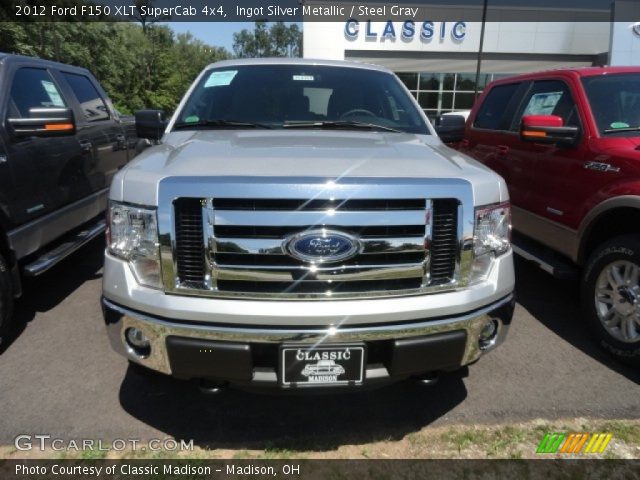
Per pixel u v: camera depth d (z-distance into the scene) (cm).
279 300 204
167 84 3238
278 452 242
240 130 316
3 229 329
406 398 287
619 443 250
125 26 3075
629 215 339
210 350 206
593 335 344
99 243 579
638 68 423
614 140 352
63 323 372
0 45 1786
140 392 288
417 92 2581
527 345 349
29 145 368
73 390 289
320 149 247
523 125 397
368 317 205
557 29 2522
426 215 207
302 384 210
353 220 200
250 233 200
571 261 386
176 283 207
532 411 275
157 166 223
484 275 229
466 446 248
